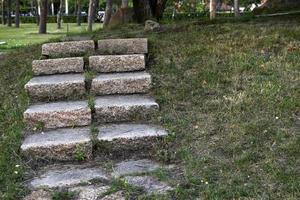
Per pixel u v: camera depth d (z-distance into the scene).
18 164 3.99
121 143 4.19
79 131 4.43
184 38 6.41
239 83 4.97
